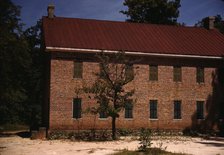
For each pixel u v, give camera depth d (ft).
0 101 134.51
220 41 140.77
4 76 125.08
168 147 85.76
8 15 123.75
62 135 110.22
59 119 112.06
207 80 128.88
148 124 120.06
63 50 112.88
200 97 127.24
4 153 74.59
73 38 119.85
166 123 122.11
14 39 121.70
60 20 131.13
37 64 189.67
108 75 102.17
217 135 123.85
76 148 82.28
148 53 120.37
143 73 121.49
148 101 121.08
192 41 136.46
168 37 136.05
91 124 114.42
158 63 123.54
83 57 116.16
